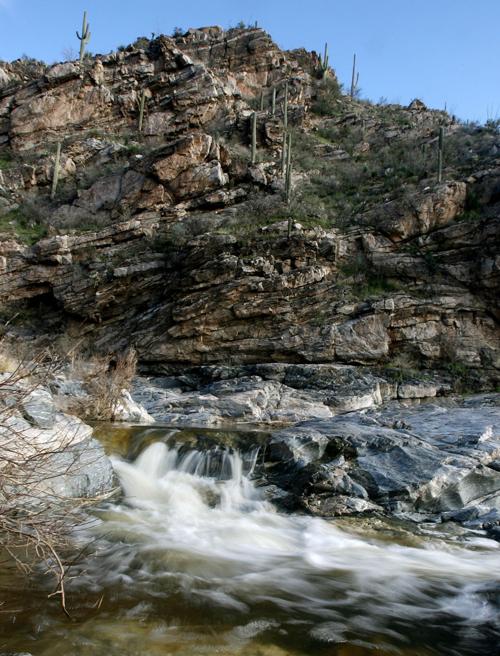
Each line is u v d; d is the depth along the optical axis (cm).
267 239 2033
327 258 1973
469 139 2709
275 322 1884
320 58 4031
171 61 3275
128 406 1275
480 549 673
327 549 662
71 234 2388
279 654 405
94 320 2197
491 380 1742
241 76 3641
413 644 438
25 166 2858
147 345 1992
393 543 686
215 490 862
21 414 767
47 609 451
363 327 1800
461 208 2020
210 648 405
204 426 1285
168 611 466
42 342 2086
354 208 2284
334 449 919
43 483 641
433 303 1830
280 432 986
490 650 434
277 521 758
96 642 400
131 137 3062
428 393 1677
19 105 3166
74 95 3155
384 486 819
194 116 3030
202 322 1920
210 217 2286
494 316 1838
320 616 481
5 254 2366
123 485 847
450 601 527
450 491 813
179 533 688
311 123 3297
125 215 2416
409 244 1980
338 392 1617
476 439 948
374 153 2953
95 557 580
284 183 2423
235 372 1778
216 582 543
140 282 2159
